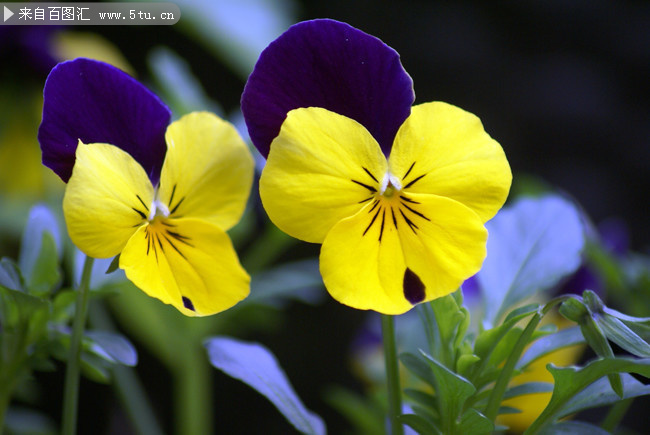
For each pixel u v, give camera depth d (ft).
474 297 1.35
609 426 1.14
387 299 0.99
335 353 2.74
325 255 0.99
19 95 1.69
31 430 1.47
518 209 1.21
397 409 1.06
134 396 1.34
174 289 1.02
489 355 1.06
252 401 2.63
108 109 1.03
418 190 1.00
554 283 1.17
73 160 1.03
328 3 2.85
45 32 1.65
